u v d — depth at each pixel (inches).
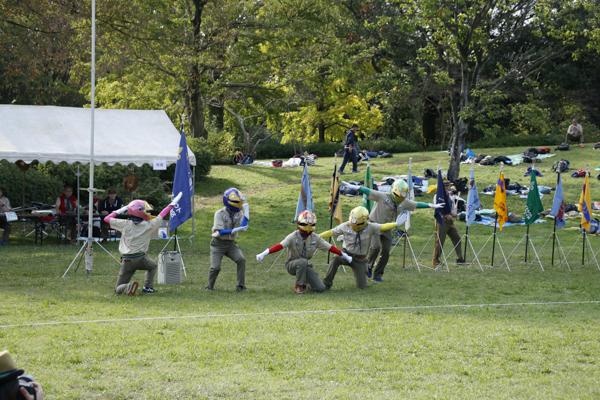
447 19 860.6
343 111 1755.7
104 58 958.4
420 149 1705.2
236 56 1155.3
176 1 1122.0
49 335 235.9
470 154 1168.2
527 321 283.1
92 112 413.7
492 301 337.7
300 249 366.3
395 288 384.5
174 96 1318.9
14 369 99.6
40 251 519.2
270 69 1337.4
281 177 1028.5
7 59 843.4
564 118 1644.9
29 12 764.6
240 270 367.6
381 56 1171.9
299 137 1851.6
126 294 334.0
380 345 235.0
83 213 587.2
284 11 1327.5
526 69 951.6
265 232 686.5
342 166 1024.9
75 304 300.0
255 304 315.9
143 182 796.6
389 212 422.6
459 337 249.4
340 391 183.6
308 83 1368.1
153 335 240.7
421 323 274.2
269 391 183.5
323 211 790.5
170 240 623.2
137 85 1278.3
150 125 645.3
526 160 1076.5
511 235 672.4
